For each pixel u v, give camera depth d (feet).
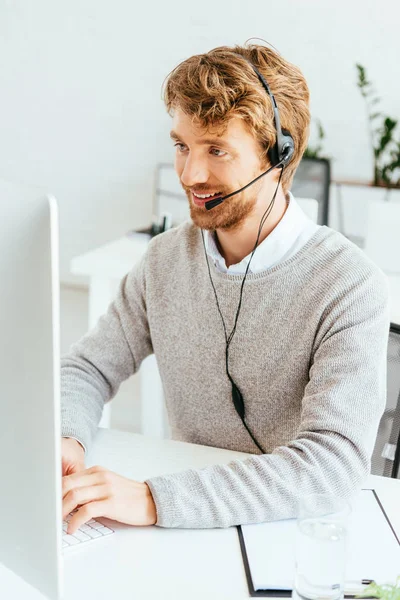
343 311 4.29
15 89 14.20
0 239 2.62
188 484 3.70
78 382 4.79
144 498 3.63
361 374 4.06
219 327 4.70
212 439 4.85
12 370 2.69
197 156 4.24
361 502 3.93
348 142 13.05
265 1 12.73
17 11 13.79
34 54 13.93
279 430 4.63
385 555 3.43
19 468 2.78
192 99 4.09
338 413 3.94
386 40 12.46
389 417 4.74
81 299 14.21
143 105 13.62
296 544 3.02
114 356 5.11
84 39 13.61
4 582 3.29
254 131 4.20
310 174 11.07
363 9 12.42
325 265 4.48
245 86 4.09
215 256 4.68
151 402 8.73
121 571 3.28
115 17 13.37
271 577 3.24
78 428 4.33
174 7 13.09
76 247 14.61
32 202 2.54
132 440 4.55
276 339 4.54
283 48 12.89
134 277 5.21
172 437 5.12
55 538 2.75
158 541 3.52
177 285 4.92
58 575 2.80
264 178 4.42
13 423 2.74
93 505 3.52
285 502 3.69
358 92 12.82
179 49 13.26
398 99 12.66
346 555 3.18
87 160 14.15
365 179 13.11
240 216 4.41
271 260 4.54
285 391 4.56
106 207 14.26
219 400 4.77
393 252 9.28
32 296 2.57
